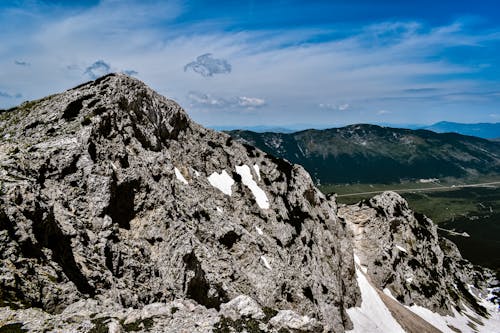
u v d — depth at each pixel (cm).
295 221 8212
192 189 6378
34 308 2652
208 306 4512
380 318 9062
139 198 4634
